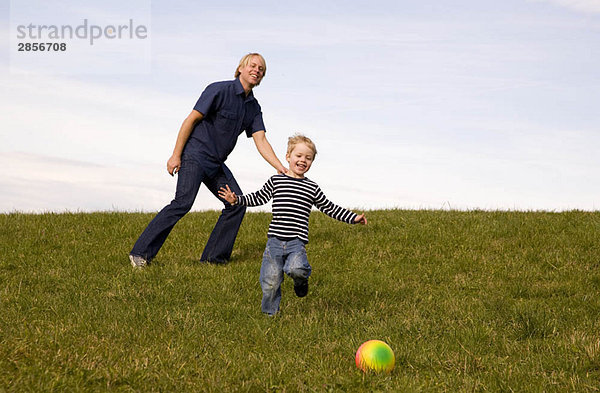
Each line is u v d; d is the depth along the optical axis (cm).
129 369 411
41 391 366
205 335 516
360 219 579
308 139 590
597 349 463
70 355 429
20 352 428
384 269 846
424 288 759
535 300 695
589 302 673
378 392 396
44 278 727
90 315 561
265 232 1062
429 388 401
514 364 454
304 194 574
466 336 525
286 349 496
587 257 895
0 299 619
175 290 675
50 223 1073
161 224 795
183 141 796
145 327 529
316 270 825
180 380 407
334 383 410
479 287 768
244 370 429
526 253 923
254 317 586
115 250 898
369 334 535
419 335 532
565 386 405
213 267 793
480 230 1058
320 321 577
